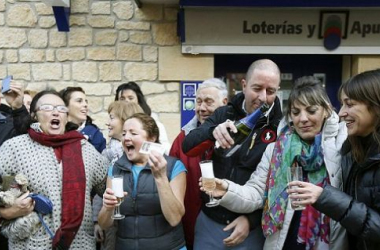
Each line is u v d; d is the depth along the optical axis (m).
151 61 3.84
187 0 3.51
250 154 1.93
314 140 1.71
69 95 2.84
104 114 3.86
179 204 1.83
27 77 3.83
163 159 1.76
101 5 3.78
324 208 1.46
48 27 3.79
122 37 3.81
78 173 1.94
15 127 2.39
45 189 1.89
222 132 1.73
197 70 3.82
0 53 3.81
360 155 1.50
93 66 3.83
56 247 1.86
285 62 4.18
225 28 3.72
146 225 1.87
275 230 1.72
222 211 1.95
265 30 3.72
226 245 1.90
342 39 3.72
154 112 3.87
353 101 1.47
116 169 1.97
